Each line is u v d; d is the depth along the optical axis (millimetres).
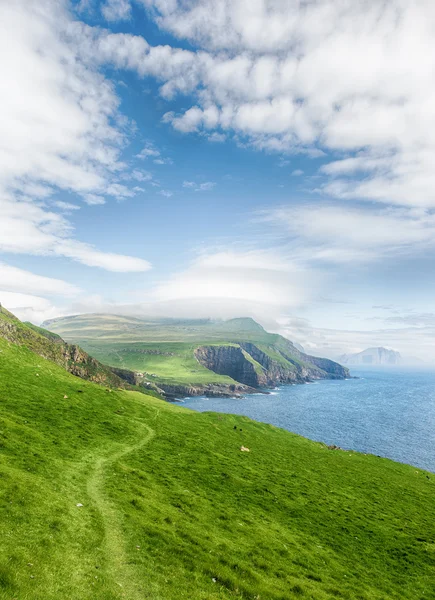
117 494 34844
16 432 44344
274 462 65500
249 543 32281
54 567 20344
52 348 137125
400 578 33000
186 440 64875
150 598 20312
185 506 37219
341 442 179250
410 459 153375
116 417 66375
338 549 36656
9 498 26719
